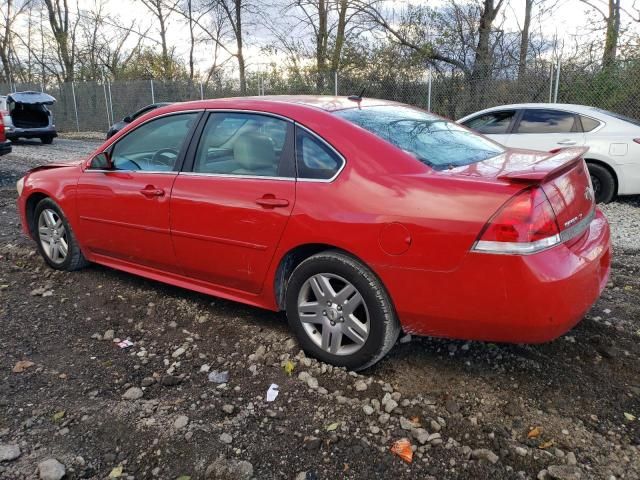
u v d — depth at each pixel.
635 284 4.65
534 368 3.26
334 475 2.41
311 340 3.34
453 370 3.25
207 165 3.78
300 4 19.36
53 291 4.53
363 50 16.94
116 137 4.42
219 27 25.03
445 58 16.88
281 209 3.29
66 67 32.91
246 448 2.58
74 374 3.24
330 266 3.13
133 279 4.78
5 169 11.70
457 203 2.75
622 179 7.85
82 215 4.57
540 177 2.60
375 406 2.89
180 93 21.41
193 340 3.68
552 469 2.40
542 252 2.64
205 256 3.76
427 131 3.60
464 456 2.52
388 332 3.05
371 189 3.01
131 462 2.50
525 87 12.77
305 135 3.35
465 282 2.73
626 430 2.71
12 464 2.47
